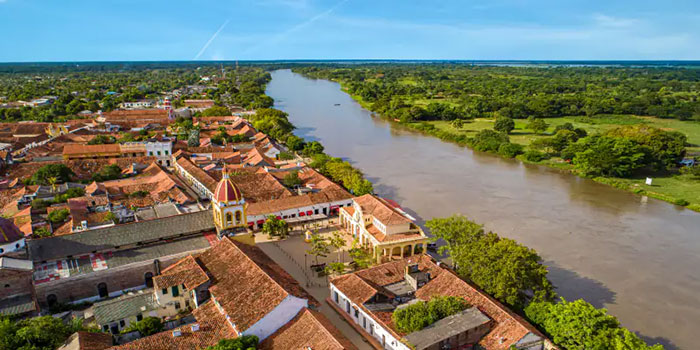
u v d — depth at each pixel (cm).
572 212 12500
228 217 8669
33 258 7544
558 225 11538
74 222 9838
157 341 5744
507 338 5925
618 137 17650
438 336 5850
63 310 7219
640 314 7681
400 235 9150
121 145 16538
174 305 7038
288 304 6191
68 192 11894
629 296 8231
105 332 6234
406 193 13912
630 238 10781
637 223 11731
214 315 6412
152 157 15988
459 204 13000
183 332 5956
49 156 16238
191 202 11956
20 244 7350
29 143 18838
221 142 19675
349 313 7281
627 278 8869
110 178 14075
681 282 8756
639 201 13525
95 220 10050
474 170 16862
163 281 6900
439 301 6481
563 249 10119
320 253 9569
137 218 10494
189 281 6944
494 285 7081
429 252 9744
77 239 8069
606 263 9475
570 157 17762
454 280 7175
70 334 5944
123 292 7875
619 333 5850
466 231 8469
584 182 15538
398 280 7575
